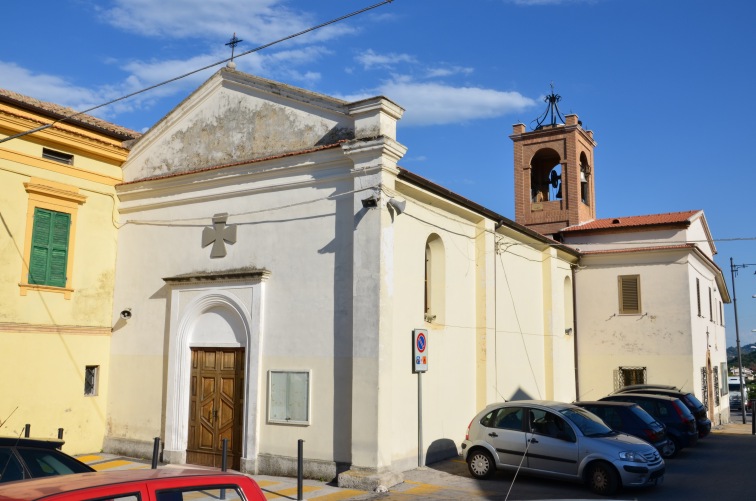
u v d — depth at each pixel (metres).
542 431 12.91
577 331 25.83
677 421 17.16
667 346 24.38
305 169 14.43
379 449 12.55
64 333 15.94
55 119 16.05
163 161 16.92
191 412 15.27
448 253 16.34
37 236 15.59
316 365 13.66
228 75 16.03
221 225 15.56
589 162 30.02
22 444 8.07
